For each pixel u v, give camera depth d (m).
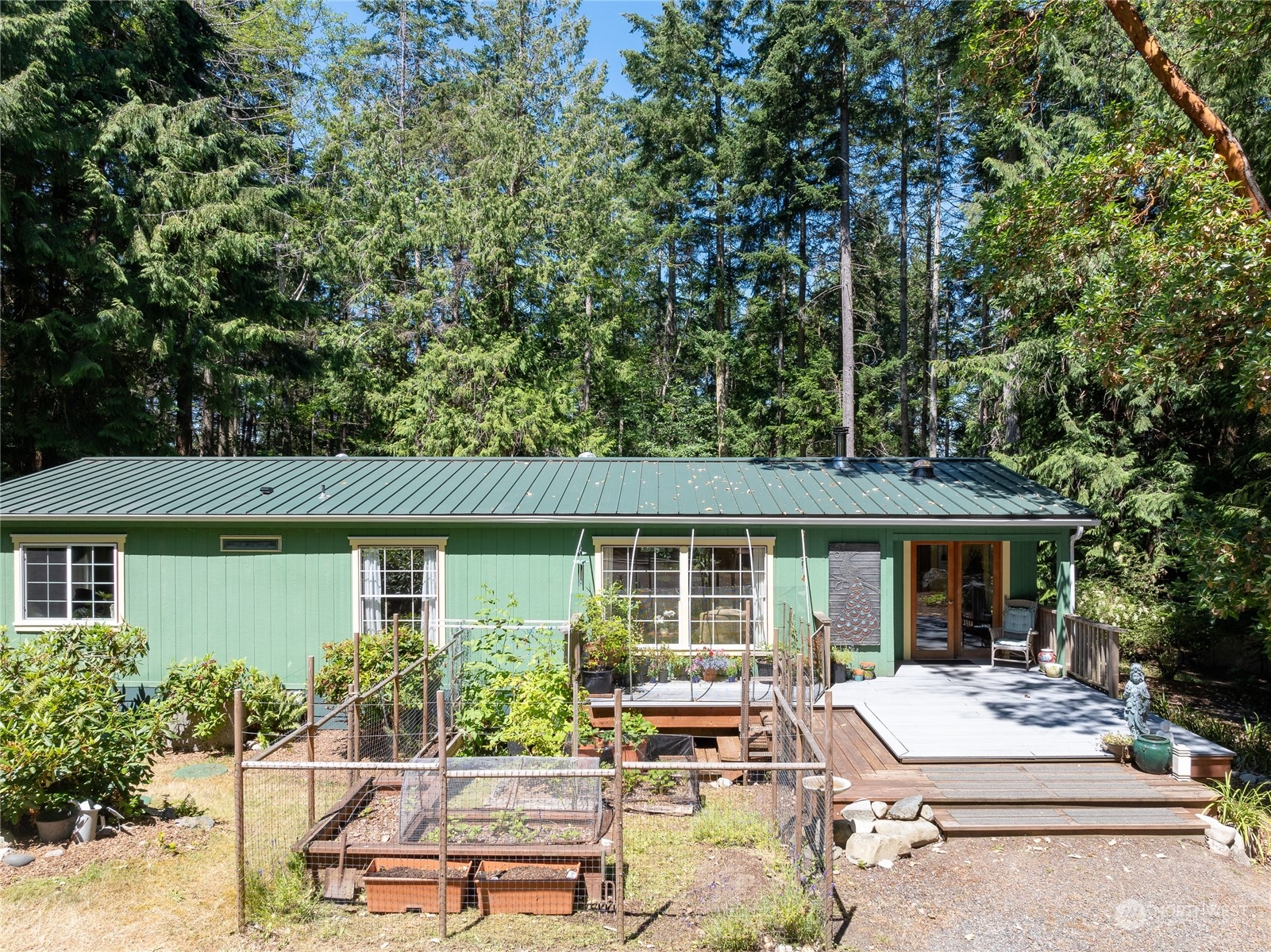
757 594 12.02
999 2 11.40
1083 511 12.03
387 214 24.59
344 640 11.77
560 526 11.98
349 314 28.73
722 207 29.34
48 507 12.06
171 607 12.18
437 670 9.84
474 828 6.62
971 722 9.96
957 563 13.57
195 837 7.51
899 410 32.31
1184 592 16.67
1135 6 13.74
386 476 13.84
